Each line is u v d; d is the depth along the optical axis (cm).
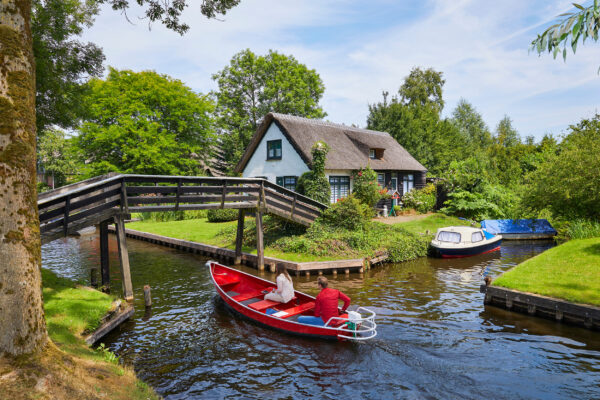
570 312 847
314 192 2228
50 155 4253
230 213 2575
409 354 713
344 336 769
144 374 661
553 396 563
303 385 616
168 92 3303
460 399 561
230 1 990
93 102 3041
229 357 729
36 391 387
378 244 1655
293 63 4384
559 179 1612
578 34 450
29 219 435
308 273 1403
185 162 3475
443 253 1717
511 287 988
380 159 2842
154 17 957
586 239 1434
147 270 1520
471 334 809
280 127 2509
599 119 1608
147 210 1171
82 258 1784
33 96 453
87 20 1221
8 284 411
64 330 703
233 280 1155
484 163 3266
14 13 427
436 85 5378
